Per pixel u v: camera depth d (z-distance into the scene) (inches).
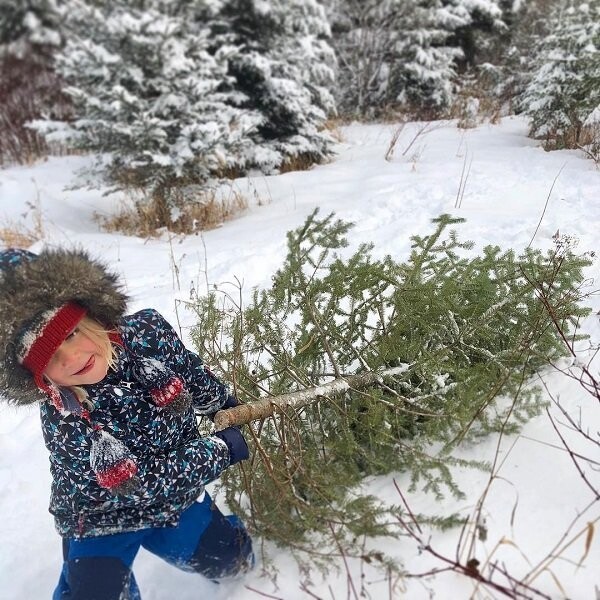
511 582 60.4
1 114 453.7
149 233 253.1
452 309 91.7
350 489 79.7
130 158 259.0
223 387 76.5
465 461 77.1
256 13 327.6
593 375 93.9
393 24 468.4
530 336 93.3
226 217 260.4
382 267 93.4
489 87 472.7
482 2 473.1
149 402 67.1
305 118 337.4
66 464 63.2
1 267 58.2
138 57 271.4
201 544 71.7
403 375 90.5
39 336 57.3
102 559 66.9
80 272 59.1
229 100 329.1
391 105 474.0
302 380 89.9
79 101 278.1
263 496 79.4
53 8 597.9
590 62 282.4
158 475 65.6
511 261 99.7
